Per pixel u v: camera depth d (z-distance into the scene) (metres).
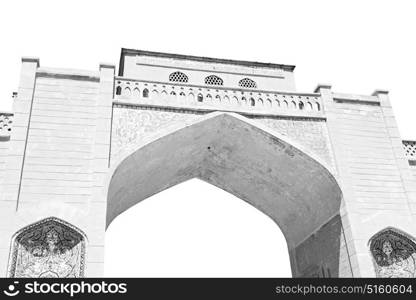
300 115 17.58
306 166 17.25
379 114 18.67
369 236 15.91
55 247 13.62
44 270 13.25
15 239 13.30
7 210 13.42
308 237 19.19
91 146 15.14
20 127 14.79
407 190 17.03
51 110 15.48
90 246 13.45
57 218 13.68
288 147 16.98
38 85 15.84
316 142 17.30
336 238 16.95
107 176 14.58
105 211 14.04
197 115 16.64
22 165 14.23
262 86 23.53
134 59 22.61
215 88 17.61
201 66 23.20
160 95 16.89
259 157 18.28
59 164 14.59
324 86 18.62
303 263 19.55
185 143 17.14
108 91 16.20
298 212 19.42
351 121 18.12
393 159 17.70
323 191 17.42
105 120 15.55
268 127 17.02
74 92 16.02
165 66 22.72
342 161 17.06
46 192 14.07
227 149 18.53
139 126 15.93
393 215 16.48
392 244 16.23
